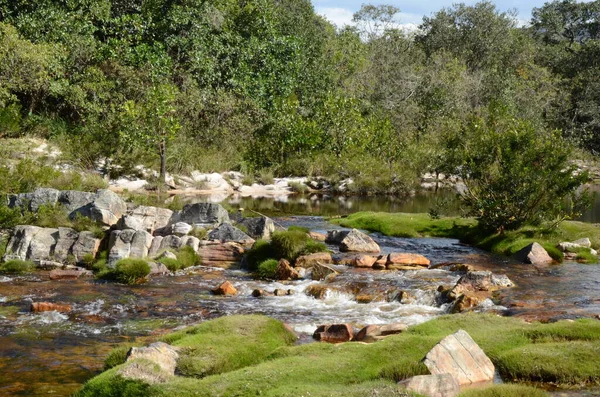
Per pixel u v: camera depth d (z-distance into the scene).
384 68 48.44
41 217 14.43
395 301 10.85
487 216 16.50
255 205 24.06
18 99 30.56
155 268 12.86
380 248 15.71
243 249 14.34
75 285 11.80
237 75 37.12
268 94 37.94
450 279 12.01
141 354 6.83
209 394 5.77
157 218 15.37
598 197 29.34
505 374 6.71
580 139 48.75
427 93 46.09
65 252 13.45
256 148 32.72
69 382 6.96
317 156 32.97
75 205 14.76
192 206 15.70
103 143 27.53
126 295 11.12
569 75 60.19
